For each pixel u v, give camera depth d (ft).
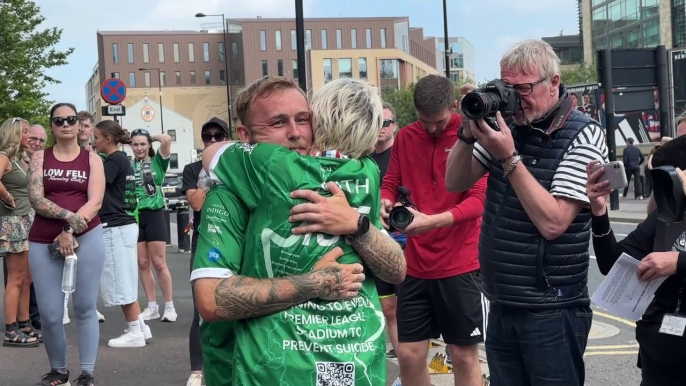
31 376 19.58
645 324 10.87
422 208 15.24
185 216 52.75
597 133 10.71
